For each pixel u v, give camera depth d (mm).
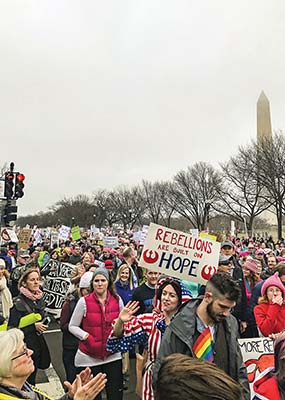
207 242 4805
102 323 5207
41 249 20719
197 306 3475
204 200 53531
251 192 46188
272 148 39906
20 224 100125
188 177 55719
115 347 4219
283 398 3236
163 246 4730
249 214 49562
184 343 3330
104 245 20641
